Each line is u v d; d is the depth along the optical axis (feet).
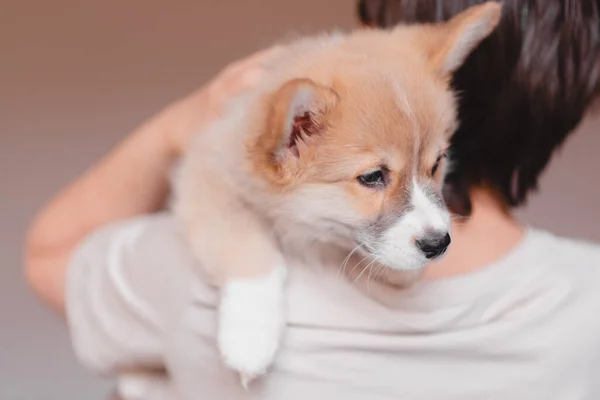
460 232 4.24
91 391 10.93
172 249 4.39
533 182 4.40
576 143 11.11
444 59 4.57
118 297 4.46
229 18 10.90
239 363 4.00
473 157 4.34
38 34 10.66
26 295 10.88
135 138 5.26
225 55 10.98
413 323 3.89
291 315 4.04
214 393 4.17
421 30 4.81
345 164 4.47
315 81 4.49
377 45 4.77
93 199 5.26
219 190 4.65
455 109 4.53
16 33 10.62
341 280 4.11
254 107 4.51
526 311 3.99
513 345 3.94
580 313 4.01
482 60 4.20
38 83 10.75
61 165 10.98
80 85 10.84
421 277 4.07
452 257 4.13
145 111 11.02
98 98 10.90
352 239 4.56
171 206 4.87
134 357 4.48
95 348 4.59
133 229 4.73
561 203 11.41
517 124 4.19
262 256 4.33
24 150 10.87
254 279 4.22
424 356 3.91
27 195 10.93
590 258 4.28
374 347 3.89
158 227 4.61
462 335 3.91
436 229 4.22
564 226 11.44
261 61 5.09
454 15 4.69
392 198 4.47
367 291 4.00
